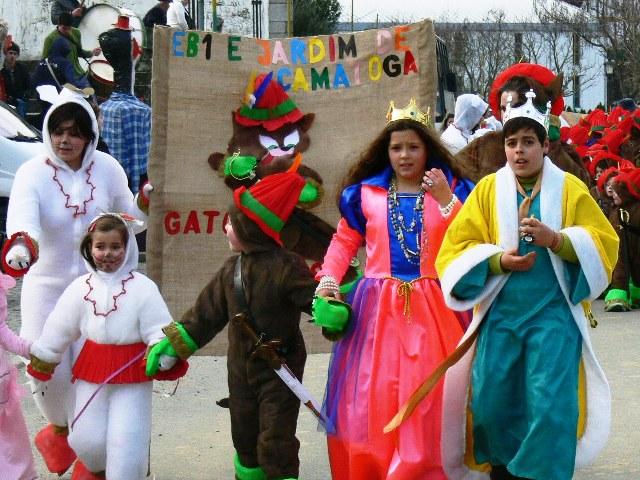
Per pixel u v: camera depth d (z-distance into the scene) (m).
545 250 5.66
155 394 9.24
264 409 6.13
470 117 12.20
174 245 7.24
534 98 6.52
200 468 7.12
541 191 5.74
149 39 23.00
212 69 7.31
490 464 5.89
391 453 5.83
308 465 7.18
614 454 7.28
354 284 6.22
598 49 57.12
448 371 5.78
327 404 6.17
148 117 15.29
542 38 56.88
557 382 5.46
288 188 6.19
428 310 5.94
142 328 6.25
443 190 5.98
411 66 7.17
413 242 6.02
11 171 15.30
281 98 7.29
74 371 6.27
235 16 34.94
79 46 20.22
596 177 14.84
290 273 6.16
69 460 6.84
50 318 6.36
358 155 6.60
